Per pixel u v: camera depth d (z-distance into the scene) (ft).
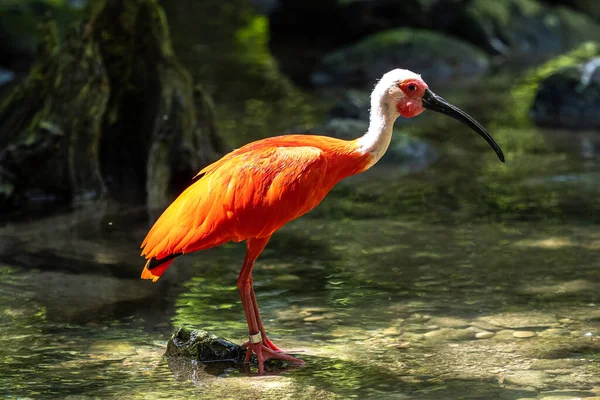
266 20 108.47
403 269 36.50
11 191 46.60
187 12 110.83
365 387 25.62
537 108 69.15
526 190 48.65
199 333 28.40
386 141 28.45
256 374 26.78
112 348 28.78
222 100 73.00
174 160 49.44
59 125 48.34
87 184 48.49
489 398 24.58
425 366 27.04
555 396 24.57
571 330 29.71
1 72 78.74
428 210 45.39
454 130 65.36
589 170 52.65
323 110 69.10
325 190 28.02
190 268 37.24
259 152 27.53
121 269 36.88
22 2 88.43
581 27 100.99
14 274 36.14
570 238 40.04
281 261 37.86
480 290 33.91
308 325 30.71
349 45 96.53
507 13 98.68
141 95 50.85
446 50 88.17
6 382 26.08
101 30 50.60
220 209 26.86
